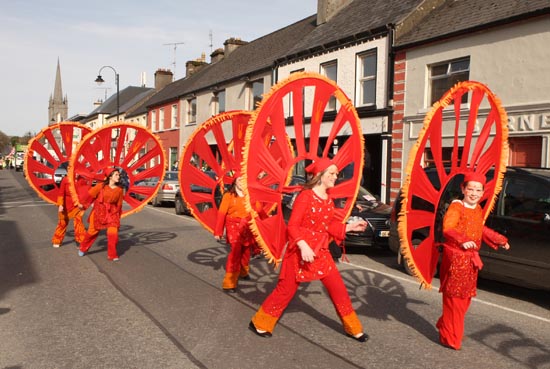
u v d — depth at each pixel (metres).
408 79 13.95
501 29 11.38
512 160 11.29
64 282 6.52
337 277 4.37
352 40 16.05
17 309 5.32
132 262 7.86
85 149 8.28
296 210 4.19
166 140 33.12
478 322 5.08
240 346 4.30
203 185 6.87
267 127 6.34
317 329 4.77
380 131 14.95
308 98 17.75
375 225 8.66
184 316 5.13
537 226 5.69
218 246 9.49
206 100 27.33
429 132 4.13
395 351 4.22
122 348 4.23
